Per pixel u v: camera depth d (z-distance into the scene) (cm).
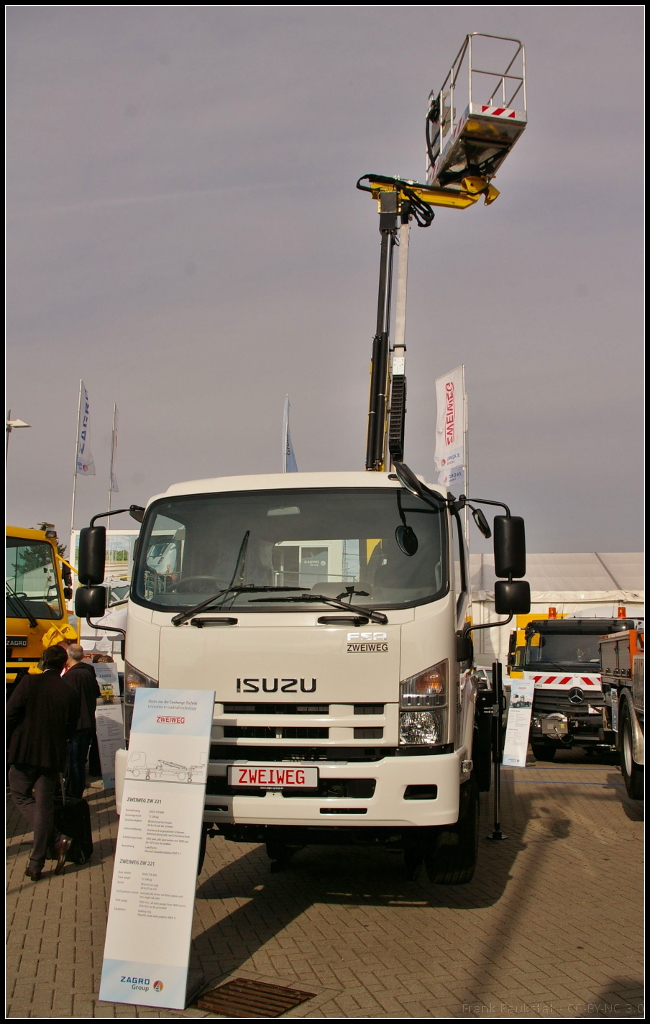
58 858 720
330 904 637
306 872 735
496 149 1150
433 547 587
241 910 620
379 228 907
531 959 516
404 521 596
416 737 543
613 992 464
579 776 1423
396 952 528
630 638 1039
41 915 608
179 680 570
